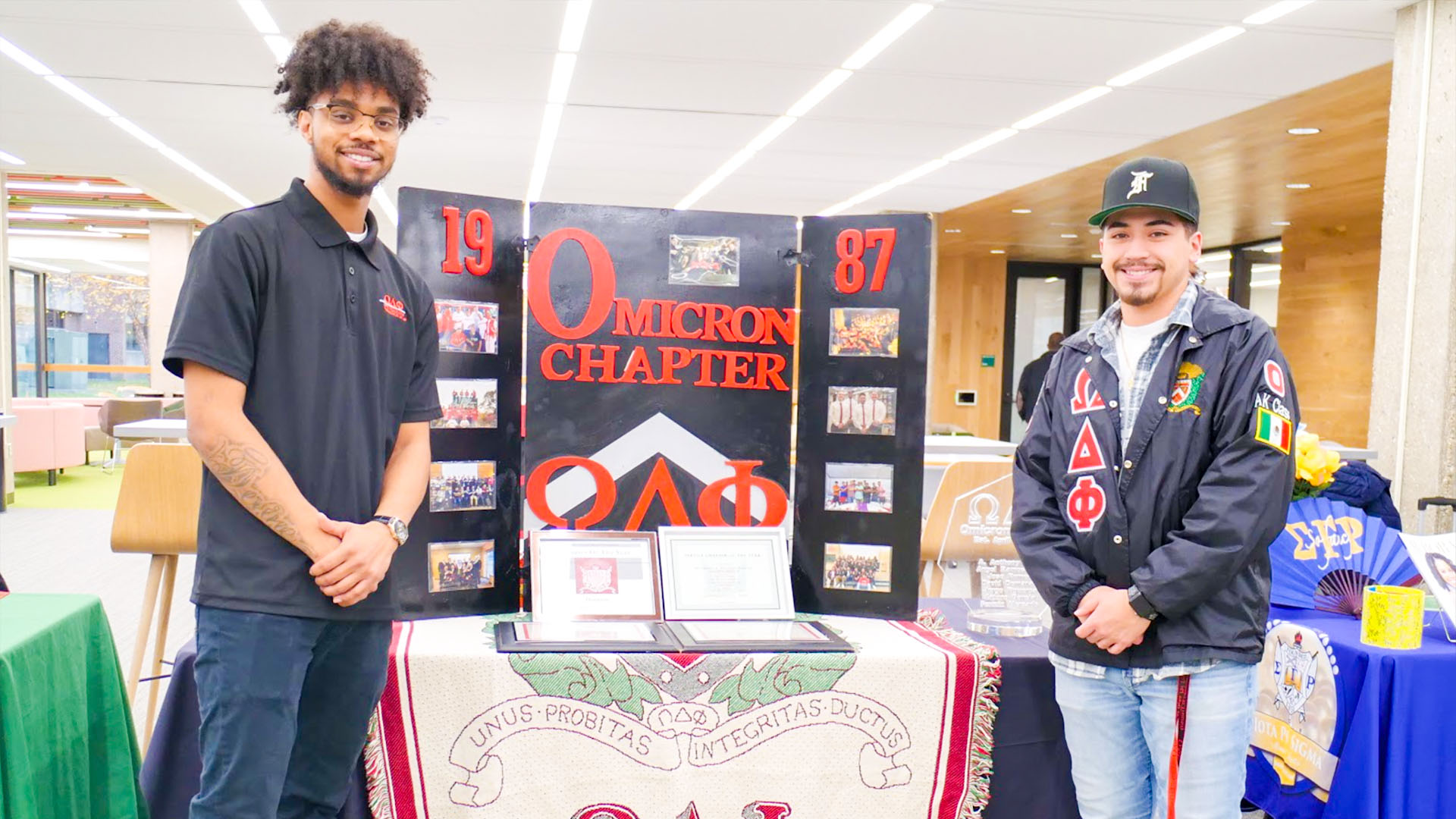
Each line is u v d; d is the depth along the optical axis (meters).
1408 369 4.08
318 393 1.45
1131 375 1.78
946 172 7.40
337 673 1.53
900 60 4.83
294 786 1.58
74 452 10.11
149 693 2.88
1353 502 2.72
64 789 1.75
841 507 2.32
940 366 12.12
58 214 11.95
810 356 2.34
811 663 1.97
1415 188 4.02
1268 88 5.02
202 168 7.95
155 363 12.48
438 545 2.17
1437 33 3.93
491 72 5.16
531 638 1.98
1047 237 10.31
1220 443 1.65
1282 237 9.71
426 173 7.96
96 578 5.43
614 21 4.40
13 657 1.56
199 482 2.80
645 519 2.31
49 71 5.25
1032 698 2.06
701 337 2.32
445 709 1.88
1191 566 1.59
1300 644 2.13
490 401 2.22
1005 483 2.94
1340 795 1.98
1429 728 1.93
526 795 1.90
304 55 1.46
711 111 5.85
